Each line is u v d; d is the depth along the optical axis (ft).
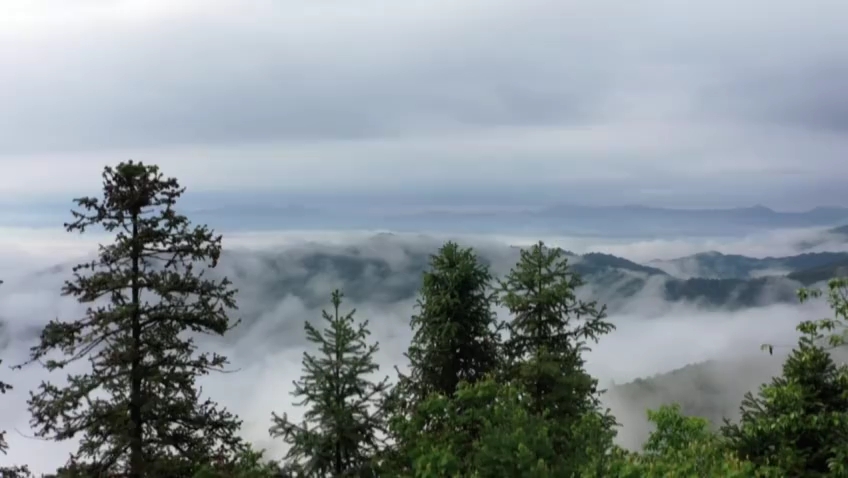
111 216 46.57
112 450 45.55
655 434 47.78
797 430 47.34
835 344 48.60
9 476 50.49
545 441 39.37
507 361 65.46
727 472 37.01
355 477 42.14
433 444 43.37
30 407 44.78
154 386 47.21
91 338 46.21
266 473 43.83
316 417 43.50
